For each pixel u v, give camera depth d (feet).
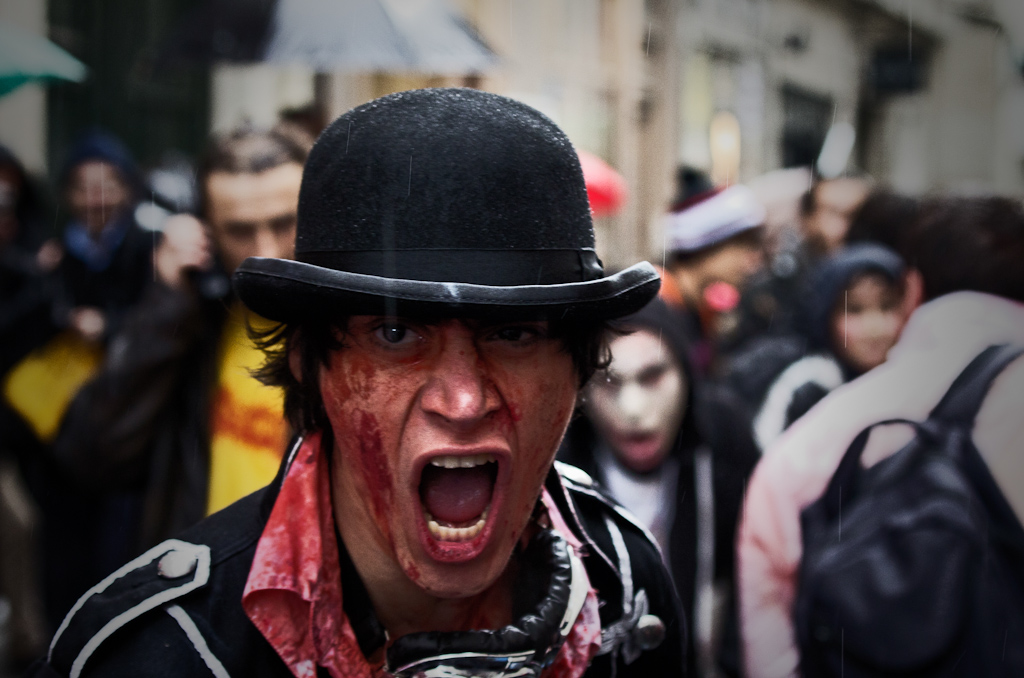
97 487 5.95
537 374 2.82
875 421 4.59
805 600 4.43
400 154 2.66
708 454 5.90
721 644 5.73
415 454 2.75
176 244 5.89
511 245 2.69
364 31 9.42
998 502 4.37
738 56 26.55
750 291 9.17
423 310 2.60
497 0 17.33
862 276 6.75
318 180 2.80
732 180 25.84
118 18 14.98
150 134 15.19
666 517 5.75
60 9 14.24
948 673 4.15
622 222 21.98
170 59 9.64
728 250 9.20
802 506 4.69
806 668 4.46
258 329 3.39
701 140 25.08
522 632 2.95
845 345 6.79
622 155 22.17
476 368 2.73
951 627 4.15
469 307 2.60
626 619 3.75
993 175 30.60
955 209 5.42
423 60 9.51
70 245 7.68
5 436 6.58
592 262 2.89
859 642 4.24
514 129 2.73
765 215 9.91
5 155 8.66
